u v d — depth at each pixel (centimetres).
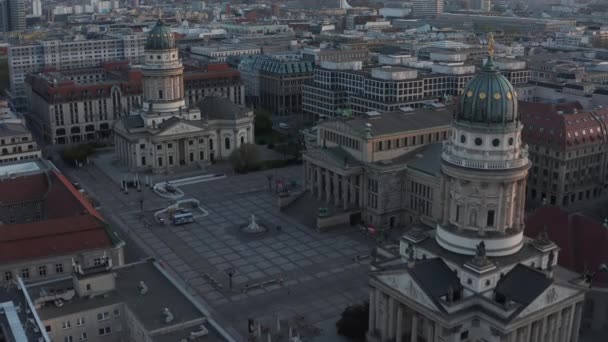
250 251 17900
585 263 13625
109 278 11988
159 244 18462
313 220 19950
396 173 19275
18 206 18175
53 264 14375
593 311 13388
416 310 11588
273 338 13388
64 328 11231
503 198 11775
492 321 10981
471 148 11662
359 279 16125
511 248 12000
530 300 11006
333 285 15825
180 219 19938
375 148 19362
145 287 12075
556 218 14425
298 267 16862
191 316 11181
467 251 11969
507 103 11431
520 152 11900
